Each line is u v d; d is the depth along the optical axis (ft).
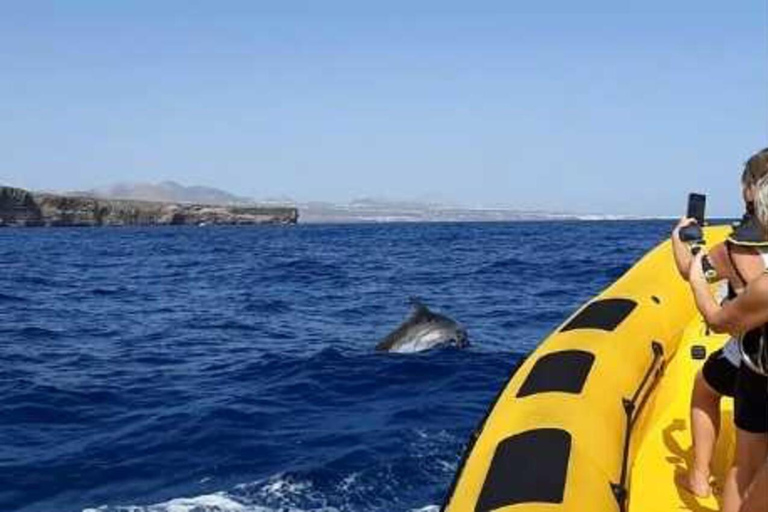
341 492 23.02
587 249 142.41
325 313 62.49
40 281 95.66
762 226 11.28
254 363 42.04
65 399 34.78
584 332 18.67
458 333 43.34
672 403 18.15
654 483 15.39
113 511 22.36
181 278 98.63
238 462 25.85
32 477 25.18
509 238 210.18
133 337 52.21
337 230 362.74
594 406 15.01
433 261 119.14
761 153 11.69
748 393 12.11
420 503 22.17
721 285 20.01
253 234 299.79
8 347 48.52
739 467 12.57
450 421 29.63
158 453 27.12
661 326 20.79
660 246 28.58
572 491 11.98
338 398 33.88
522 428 13.80
